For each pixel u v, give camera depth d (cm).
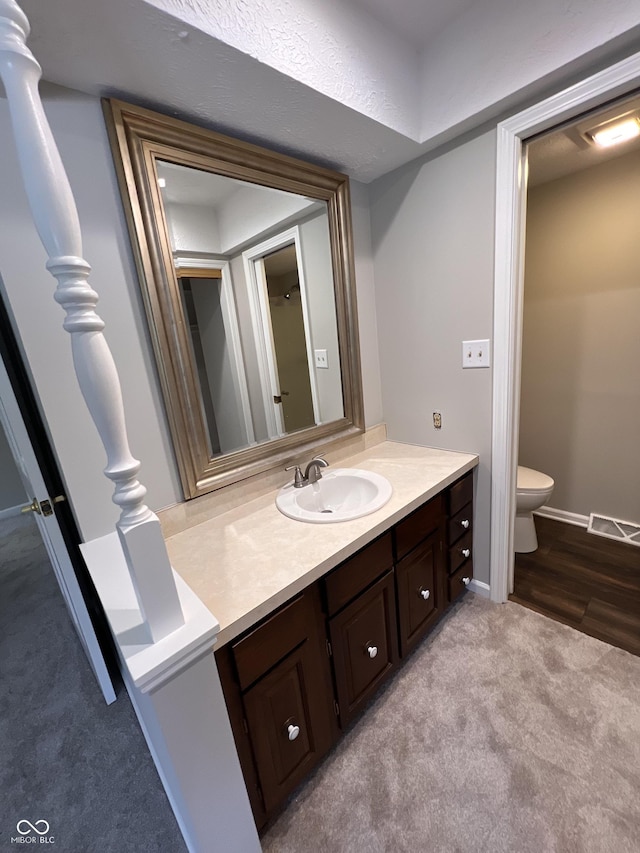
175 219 114
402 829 102
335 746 124
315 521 123
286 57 96
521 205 139
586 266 210
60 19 73
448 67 129
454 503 162
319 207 152
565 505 244
